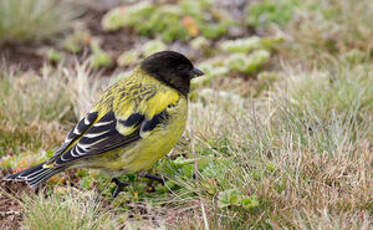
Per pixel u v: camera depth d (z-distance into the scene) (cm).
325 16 1609
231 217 843
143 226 865
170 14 1772
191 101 1315
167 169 1008
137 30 1767
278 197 859
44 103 1255
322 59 1434
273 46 1608
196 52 1664
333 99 1202
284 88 1262
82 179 1033
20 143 1143
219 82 1405
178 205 928
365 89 1227
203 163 1000
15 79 1326
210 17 1806
